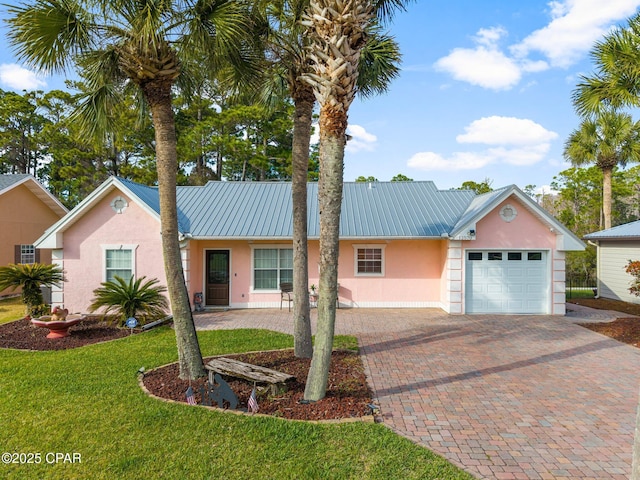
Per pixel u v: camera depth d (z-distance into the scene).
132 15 6.75
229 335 11.27
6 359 8.99
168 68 7.02
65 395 6.64
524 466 4.84
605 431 5.78
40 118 33.72
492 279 15.16
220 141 29.48
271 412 6.10
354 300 16.55
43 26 6.59
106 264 14.60
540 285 15.11
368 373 8.20
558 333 11.90
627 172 35.22
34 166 36.16
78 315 12.30
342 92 6.01
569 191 33.06
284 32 8.70
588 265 23.55
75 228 14.60
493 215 14.93
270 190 18.95
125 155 31.06
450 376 8.05
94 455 4.82
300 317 8.94
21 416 5.86
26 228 21.33
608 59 11.57
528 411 6.42
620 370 8.51
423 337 11.38
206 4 6.83
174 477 4.40
